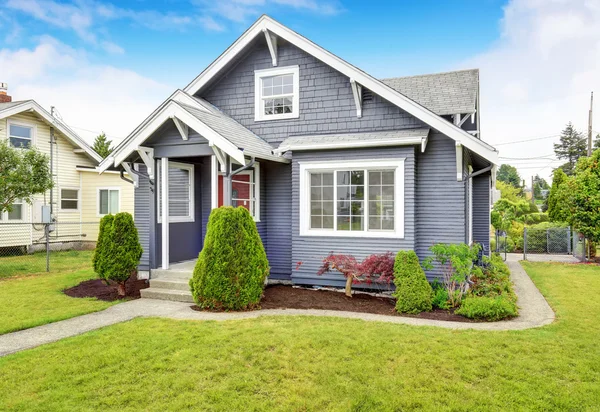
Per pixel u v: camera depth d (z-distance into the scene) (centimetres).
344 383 438
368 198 916
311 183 966
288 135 1065
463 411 387
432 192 904
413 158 870
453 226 888
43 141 1795
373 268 822
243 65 1118
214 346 540
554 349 535
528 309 784
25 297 861
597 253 1884
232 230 761
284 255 1035
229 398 407
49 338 587
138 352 521
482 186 1339
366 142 876
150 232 945
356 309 771
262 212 1038
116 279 874
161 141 934
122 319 690
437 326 648
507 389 428
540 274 1235
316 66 1034
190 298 830
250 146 900
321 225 957
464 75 1231
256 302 770
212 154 895
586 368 477
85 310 744
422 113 873
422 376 455
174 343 552
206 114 945
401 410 390
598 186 1519
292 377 453
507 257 1722
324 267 886
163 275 927
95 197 1967
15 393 413
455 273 815
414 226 878
